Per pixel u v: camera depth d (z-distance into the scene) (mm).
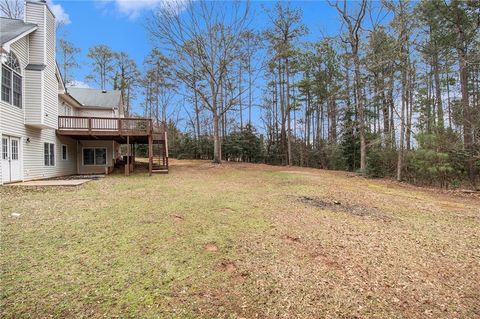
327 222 6199
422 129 14461
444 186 13180
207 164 21000
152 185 10727
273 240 4926
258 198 8531
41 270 3535
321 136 28078
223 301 3045
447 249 4891
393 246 4926
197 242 4676
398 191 11359
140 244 4488
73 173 16688
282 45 23516
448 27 15211
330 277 3684
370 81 17469
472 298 3303
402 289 3457
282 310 2924
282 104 27891
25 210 6254
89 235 4805
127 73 34781
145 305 2898
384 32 15312
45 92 11852
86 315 2705
